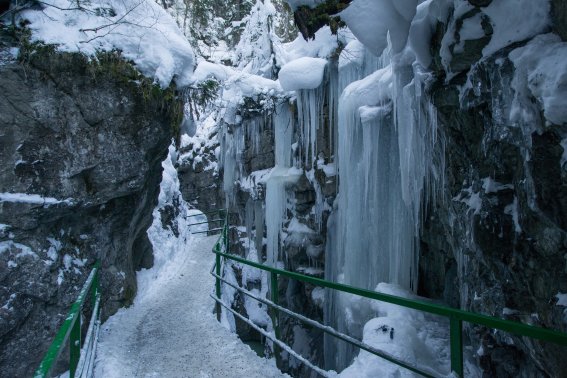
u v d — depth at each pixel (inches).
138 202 262.7
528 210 89.4
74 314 113.0
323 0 173.5
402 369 128.7
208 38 796.6
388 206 227.5
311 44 358.9
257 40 483.2
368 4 154.6
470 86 112.6
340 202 273.1
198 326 214.8
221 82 311.3
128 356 174.1
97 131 213.5
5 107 185.2
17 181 185.8
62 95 201.3
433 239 195.0
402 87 178.9
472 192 122.1
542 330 65.1
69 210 202.8
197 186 908.0
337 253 290.2
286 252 381.7
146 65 234.2
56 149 198.8
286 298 405.4
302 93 356.8
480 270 120.8
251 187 494.3
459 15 108.9
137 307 260.2
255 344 485.4
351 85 262.2
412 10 142.5
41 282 186.9
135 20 237.6
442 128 140.8
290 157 410.3
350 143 255.1
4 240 179.9
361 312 201.9
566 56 75.8
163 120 252.5
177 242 484.1
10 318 174.1
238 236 579.5
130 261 290.0
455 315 83.7
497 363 116.6
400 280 213.3
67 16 212.1
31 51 189.9
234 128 561.3
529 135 84.7
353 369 129.5
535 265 90.6
